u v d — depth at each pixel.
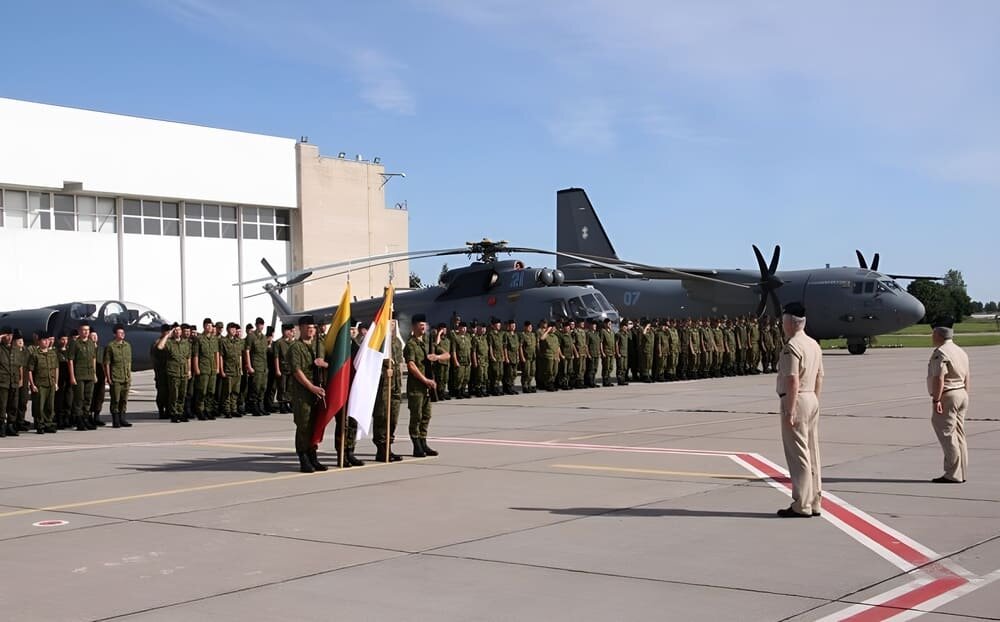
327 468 13.44
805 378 9.66
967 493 10.77
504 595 6.96
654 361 31.23
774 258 44.19
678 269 43.81
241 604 6.80
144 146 52.03
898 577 7.34
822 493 10.80
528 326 27.48
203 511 10.30
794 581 7.26
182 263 54.72
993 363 38.75
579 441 16.02
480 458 14.18
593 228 49.56
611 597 6.88
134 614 6.59
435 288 33.28
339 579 7.45
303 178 59.31
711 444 15.34
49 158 48.38
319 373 13.65
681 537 8.77
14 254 48.12
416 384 14.45
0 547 8.68
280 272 59.44
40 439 18.00
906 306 43.69
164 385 22.00
